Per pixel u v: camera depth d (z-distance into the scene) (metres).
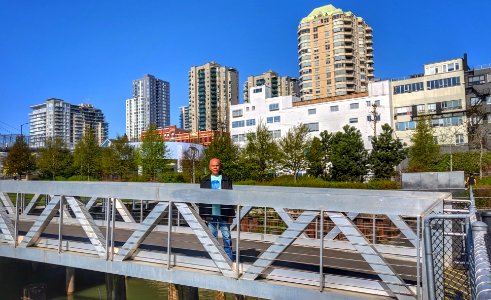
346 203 5.11
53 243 8.03
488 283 2.00
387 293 5.10
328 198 5.21
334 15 94.19
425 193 7.00
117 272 6.95
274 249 5.75
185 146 58.22
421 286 4.84
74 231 10.09
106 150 45.75
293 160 39.03
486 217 5.93
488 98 55.53
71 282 12.18
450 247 5.37
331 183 25.73
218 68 120.25
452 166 34.91
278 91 115.31
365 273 5.86
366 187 23.92
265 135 40.00
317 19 96.06
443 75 58.69
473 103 56.22
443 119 57.31
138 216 12.98
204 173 37.50
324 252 7.60
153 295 13.20
